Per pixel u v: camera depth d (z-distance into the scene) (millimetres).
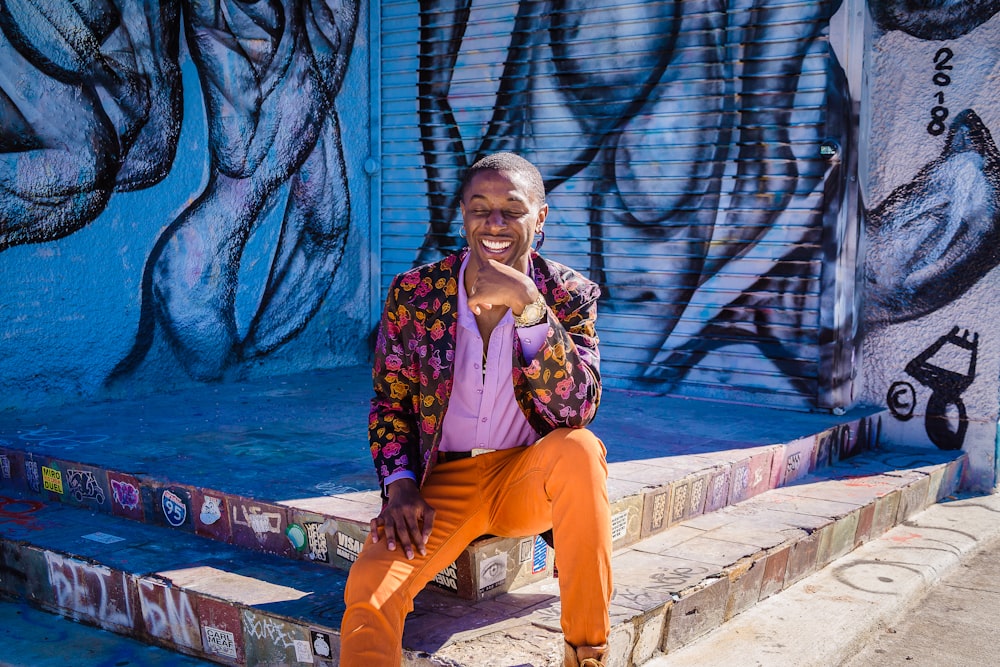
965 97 4711
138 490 3387
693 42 5215
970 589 3529
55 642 2812
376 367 2424
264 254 5738
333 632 2350
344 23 6152
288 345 5973
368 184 6484
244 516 3084
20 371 4539
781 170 5020
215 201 5395
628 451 3900
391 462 2309
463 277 2316
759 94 5051
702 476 3531
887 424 5066
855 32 4750
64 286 4676
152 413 4621
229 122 5430
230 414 4625
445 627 2389
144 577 2779
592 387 2193
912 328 4965
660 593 2664
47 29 4492
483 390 2336
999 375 4750
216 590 2656
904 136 4898
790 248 5012
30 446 3840
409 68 6238
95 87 4727
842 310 4875
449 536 2293
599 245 5625
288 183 5859
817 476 4312
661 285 5438
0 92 4328
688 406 5098
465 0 5957
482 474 2359
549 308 2186
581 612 2098
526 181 2225
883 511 3984
